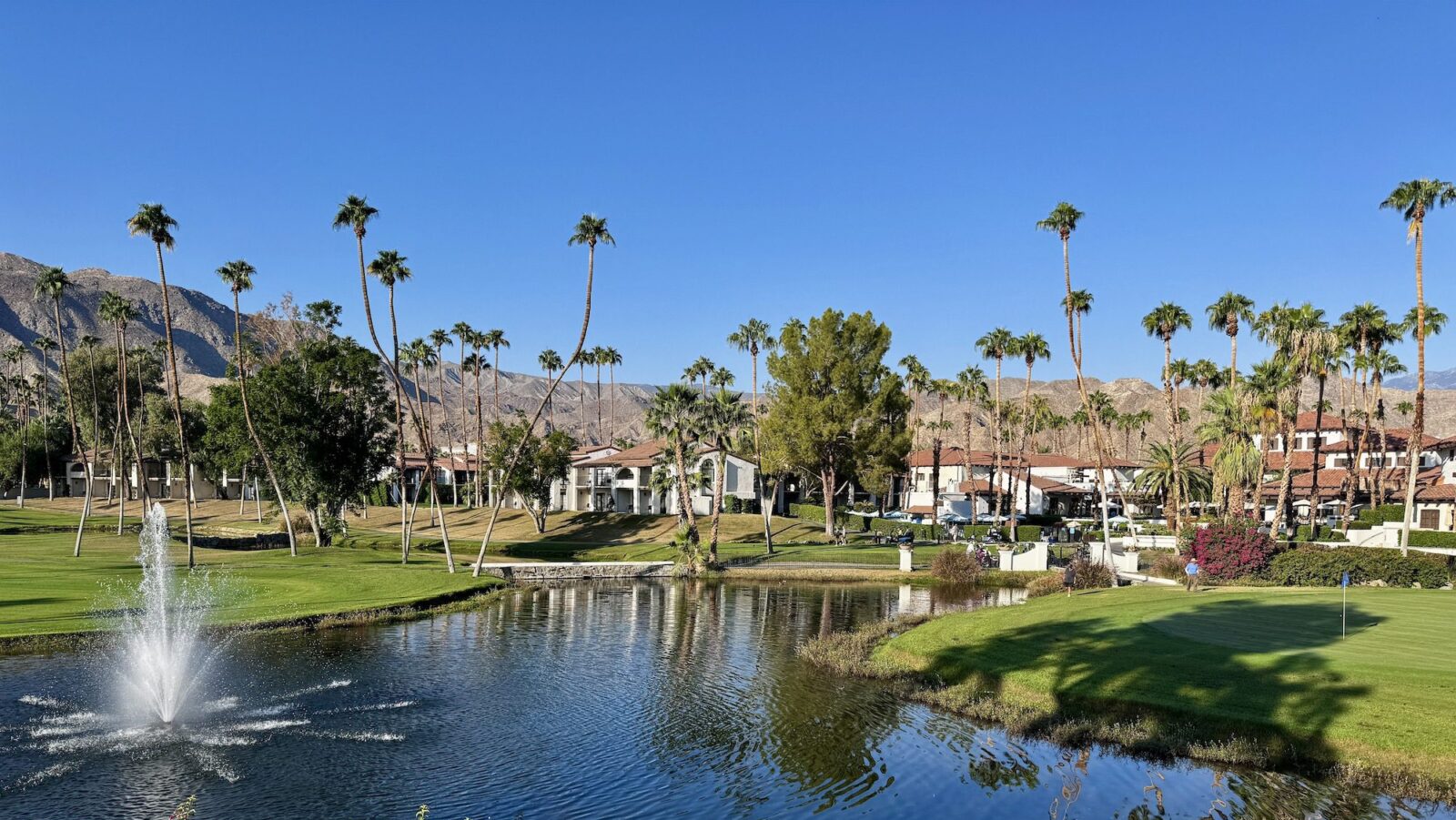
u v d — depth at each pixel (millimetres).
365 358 67938
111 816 15164
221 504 114750
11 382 153750
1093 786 16969
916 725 21125
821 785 17344
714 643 32219
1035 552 55719
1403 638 25078
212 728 20344
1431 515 71500
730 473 99375
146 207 49062
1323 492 88375
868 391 79875
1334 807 15625
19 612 32062
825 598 45781
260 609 35125
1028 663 24438
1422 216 53156
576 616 38562
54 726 20141
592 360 149500
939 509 103750
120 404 114438
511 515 96312
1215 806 15789
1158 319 71812
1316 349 61438
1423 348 52781
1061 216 61531
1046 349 90812
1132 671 22547
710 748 19469
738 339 99000
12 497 135500
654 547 69562
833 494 80000
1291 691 19969
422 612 37750
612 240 50375
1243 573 43562
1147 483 76562
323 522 70688
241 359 66562
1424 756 16672
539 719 21594
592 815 15773
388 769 17906
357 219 50000
